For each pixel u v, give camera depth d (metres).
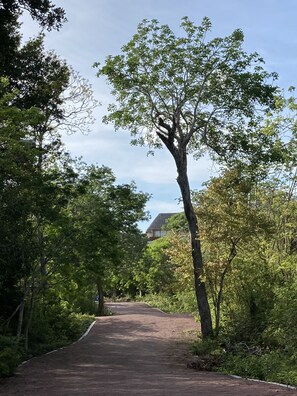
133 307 46.28
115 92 22.52
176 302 42.88
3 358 11.82
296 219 20.86
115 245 20.98
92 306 37.41
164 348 21.16
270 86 20.34
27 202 15.18
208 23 20.59
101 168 21.50
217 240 20.31
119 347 21.34
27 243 15.34
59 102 23.56
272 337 16.56
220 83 21.02
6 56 17.38
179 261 22.72
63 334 24.02
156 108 22.45
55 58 23.88
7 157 14.97
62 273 20.02
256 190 22.00
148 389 9.36
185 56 20.95
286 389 9.23
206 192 21.45
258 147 20.91
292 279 19.48
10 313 19.00
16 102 21.56
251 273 20.58
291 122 19.77
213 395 8.18
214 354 17.45
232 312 21.09
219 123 21.98
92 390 9.29
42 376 12.12
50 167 19.55
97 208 19.73
